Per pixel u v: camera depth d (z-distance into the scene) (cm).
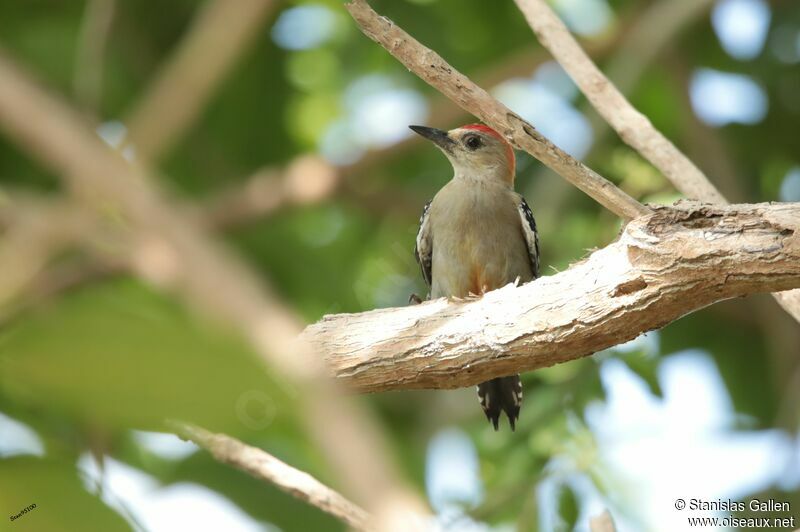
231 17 277
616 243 715
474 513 1202
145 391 217
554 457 1202
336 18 1894
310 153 2000
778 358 1633
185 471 1030
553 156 730
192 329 208
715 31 1844
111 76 1589
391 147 1722
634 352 1217
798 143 1841
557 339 736
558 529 1178
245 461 839
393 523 185
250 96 1833
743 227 633
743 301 1752
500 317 762
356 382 809
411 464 1462
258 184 1698
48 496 430
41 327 222
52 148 226
